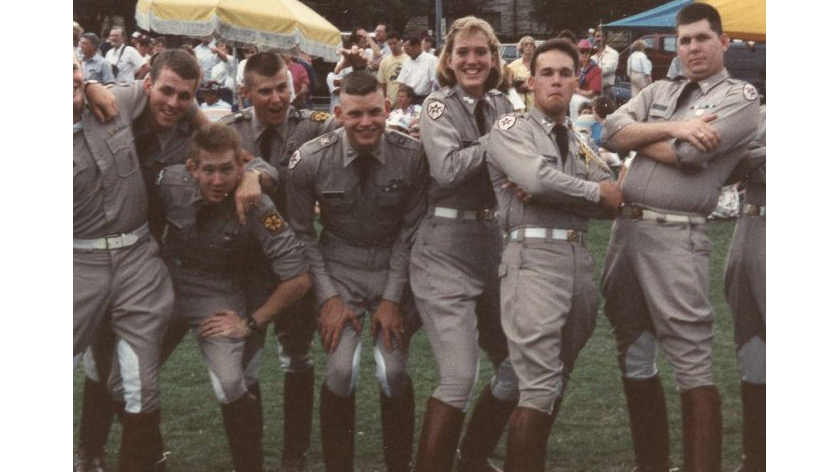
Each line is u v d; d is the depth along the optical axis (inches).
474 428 194.9
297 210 185.6
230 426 178.4
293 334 199.0
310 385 203.2
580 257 173.0
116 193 170.1
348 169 182.2
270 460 209.9
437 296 179.5
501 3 1766.7
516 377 190.4
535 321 168.9
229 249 179.2
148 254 174.4
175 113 175.2
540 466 167.9
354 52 222.5
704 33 173.3
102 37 1333.7
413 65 604.4
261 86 188.1
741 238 187.9
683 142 169.5
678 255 172.1
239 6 528.7
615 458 207.0
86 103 169.5
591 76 611.5
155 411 172.9
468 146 181.6
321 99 983.6
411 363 275.7
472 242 182.9
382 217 184.5
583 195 168.9
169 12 529.0
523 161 168.9
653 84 181.8
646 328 184.7
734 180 186.7
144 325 172.1
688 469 169.9
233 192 177.3
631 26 701.9
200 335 181.0
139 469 171.0
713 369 265.6
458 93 183.2
